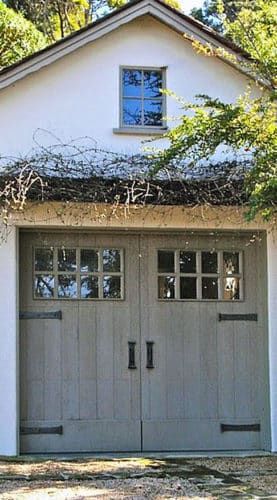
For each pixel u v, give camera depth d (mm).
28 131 10461
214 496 7910
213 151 9523
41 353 10359
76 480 8586
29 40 17047
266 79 10219
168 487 8266
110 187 9953
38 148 10430
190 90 10883
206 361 10648
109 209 10266
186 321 10656
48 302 10414
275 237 10617
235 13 13406
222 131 9391
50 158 9938
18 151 10406
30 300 10391
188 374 10602
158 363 10570
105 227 10359
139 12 10602
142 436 10461
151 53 10844
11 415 10000
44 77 10555
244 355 10719
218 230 10617
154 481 8555
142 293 10602
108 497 7844
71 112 10570
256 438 10648
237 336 10727
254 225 10594
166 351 10586
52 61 10453
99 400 10422
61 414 10336
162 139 10453
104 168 10031
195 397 10594
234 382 10672
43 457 9984
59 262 10484
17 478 8680
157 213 10406
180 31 10766
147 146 10680
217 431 10586
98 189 9945
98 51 10703
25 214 10164
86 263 10539
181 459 9922
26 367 10320
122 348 10516
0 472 8992
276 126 9406
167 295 10656
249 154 10547
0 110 10438
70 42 10461
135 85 10828
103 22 10516
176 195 10047
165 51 10875
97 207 10250
